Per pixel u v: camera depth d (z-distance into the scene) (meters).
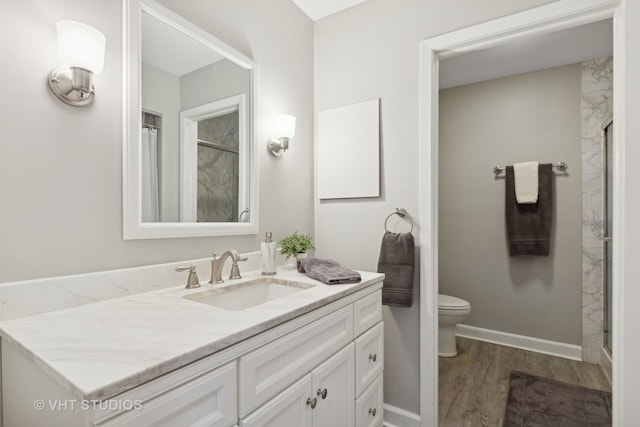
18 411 0.75
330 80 1.99
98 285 1.02
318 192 2.02
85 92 0.94
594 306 2.44
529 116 2.70
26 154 0.89
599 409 1.85
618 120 1.30
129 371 0.58
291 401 0.94
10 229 0.86
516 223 2.66
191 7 1.33
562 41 2.21
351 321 1.26
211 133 1.41
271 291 1.44
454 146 3.04
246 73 1.59
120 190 1.09
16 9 0.88
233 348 0.77
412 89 1.71
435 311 1.68
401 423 1.72
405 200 1.73
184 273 1.27
